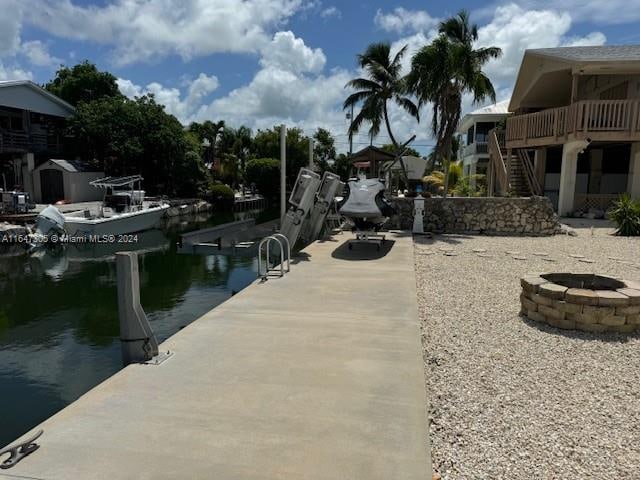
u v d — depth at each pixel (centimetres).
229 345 407
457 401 323
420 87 1600
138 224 1942
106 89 3728
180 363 365
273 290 618
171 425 270
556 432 283
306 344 410
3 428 422
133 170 2989
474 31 1708
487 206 1345
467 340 446
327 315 500
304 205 938
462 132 3756
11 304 863
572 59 1452
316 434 262
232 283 970
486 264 855
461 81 1619
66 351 617
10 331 704
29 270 1211
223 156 4478
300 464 233
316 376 341
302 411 288
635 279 705
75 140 2878
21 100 2656
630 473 244
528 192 1783
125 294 364
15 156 2606
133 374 344
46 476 223
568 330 474
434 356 405
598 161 1836
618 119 1396
